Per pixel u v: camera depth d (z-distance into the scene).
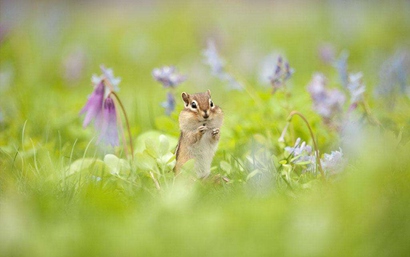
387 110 12.91
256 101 13.20
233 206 7.53
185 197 7.77
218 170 10.16
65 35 29.22
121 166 9.37
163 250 6.29
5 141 12.55
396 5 29.17
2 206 7.50
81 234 6.70
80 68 20.52
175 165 9.89
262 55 22.70
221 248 6.25
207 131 9.73
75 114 14.31
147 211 7.59
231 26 31.95
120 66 24.20
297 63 22.92
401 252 6.27
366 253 6.24
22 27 26.97
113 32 32.25
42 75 21.72
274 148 10.90
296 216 6.80
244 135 12.12
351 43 25.16
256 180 8.80
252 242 6.32
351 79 11.41
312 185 8.64
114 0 41.88
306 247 6.23
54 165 9.88
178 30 31.88
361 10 27.89
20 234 6.68
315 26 29.86
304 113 12.72
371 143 9.20
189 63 22.86
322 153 11.14
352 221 6.64
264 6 40.75
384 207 6.84
